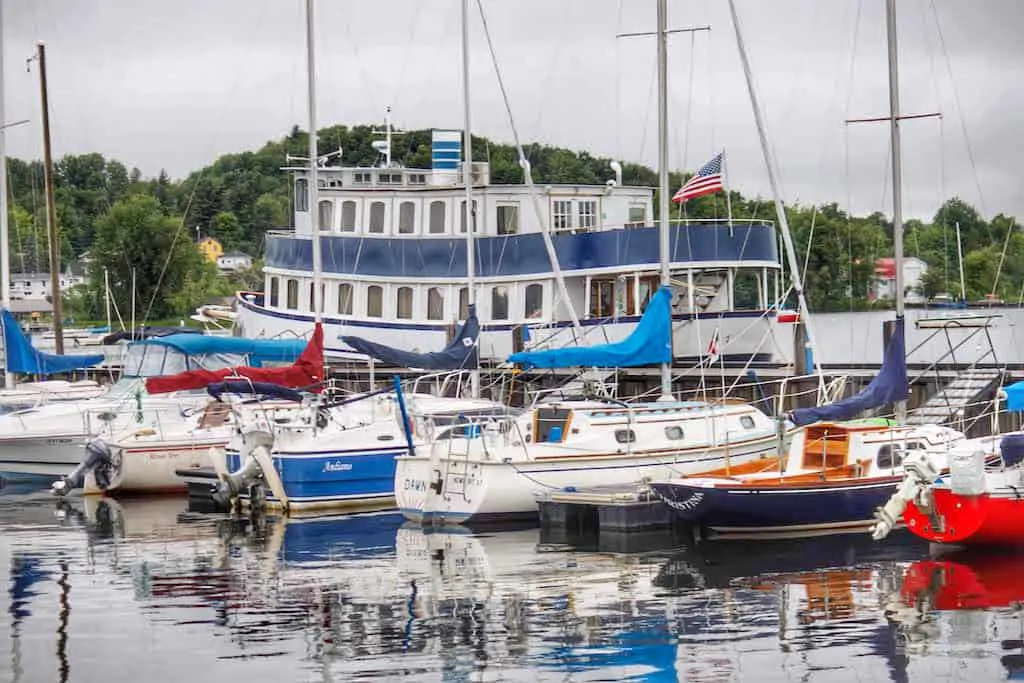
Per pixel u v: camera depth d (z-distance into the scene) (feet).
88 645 89.10
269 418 154.51
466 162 175.22
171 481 161.99
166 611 97.91
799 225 344.08
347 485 143.54
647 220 202.49
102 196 544.21
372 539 125.59
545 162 332.60
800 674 80.89
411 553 117.91
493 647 87.15
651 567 109.81
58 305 231.30
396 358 151.43
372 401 155.02
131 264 419.95
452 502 131.64
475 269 191.52
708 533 121.90
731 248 176.96
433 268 194.08
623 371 182.19
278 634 91.04
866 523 123.44
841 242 347.36
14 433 173.58
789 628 90.38
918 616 92.53
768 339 173.99
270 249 212.02
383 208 200.44
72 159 558.97
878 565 108.78
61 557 119.03
